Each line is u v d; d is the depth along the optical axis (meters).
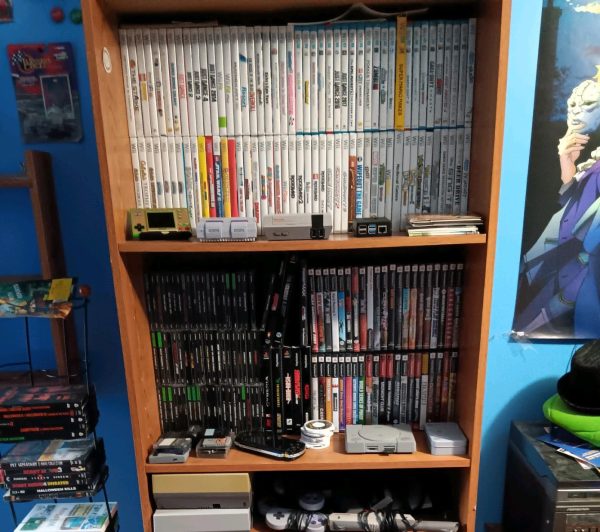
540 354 1.27
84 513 1.11
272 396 1.10
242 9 0.96
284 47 0.96
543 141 1.15
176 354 1.09
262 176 1.02
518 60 1.12
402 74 0.96
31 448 1.07
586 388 1.06
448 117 0.98
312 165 1.01
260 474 1.22
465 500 1.02
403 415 1.12
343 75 0.97
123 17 0.98
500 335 1.26
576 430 1.07
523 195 1.18
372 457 1.01
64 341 1.14
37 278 1.11
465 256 1.03
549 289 1.22
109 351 1.25
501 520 1.36
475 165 0.96
